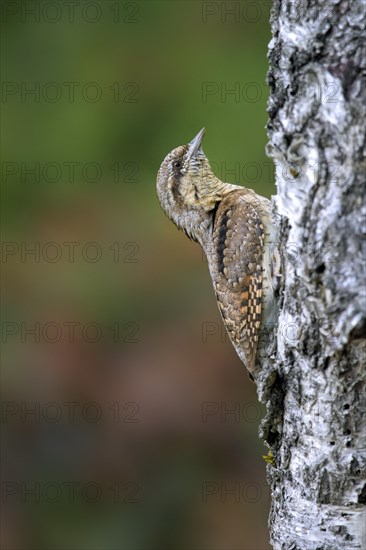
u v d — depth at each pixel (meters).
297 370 6.24
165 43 15.37
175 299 14.10
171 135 14.76
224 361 13.47
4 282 14.55
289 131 5.98
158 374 13.45
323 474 6.16
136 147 14.98
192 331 13.75
